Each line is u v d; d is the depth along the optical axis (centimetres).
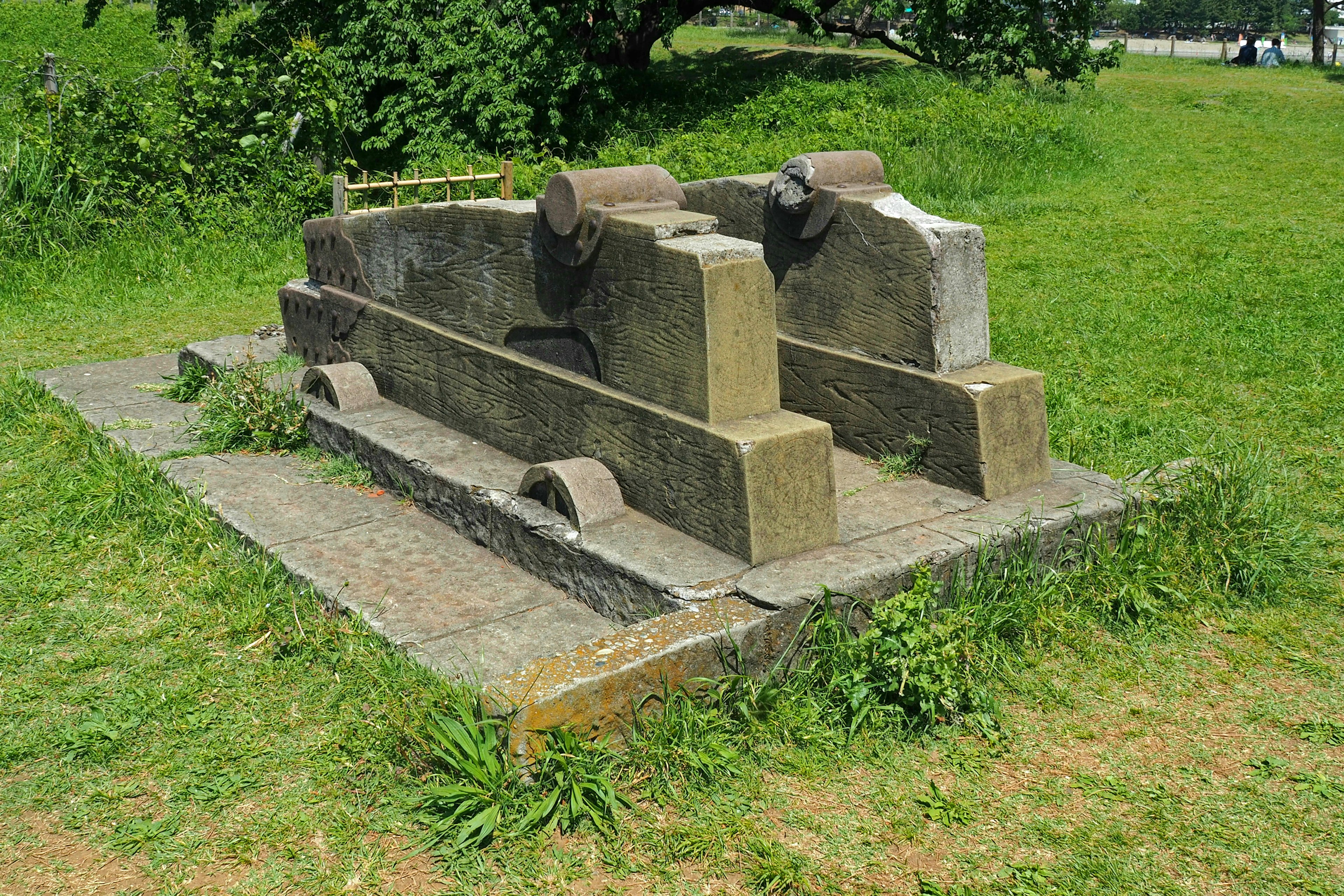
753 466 395
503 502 462
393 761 346
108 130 1155
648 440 434
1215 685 393
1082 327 813
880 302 500
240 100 1275
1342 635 423
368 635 409
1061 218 1192
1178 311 847
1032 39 1941
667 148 1464
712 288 401
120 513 525
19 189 1081
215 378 683
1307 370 711
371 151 1792
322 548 476
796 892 296
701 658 355
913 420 491
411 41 1706
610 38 1767
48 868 309
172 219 1141
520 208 491
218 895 298
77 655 414
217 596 451
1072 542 450
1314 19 2967
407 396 589
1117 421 625
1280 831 320
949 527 434
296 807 332
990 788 339
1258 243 1059
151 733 368
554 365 489
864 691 363
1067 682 396
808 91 1769
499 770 321
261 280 1037
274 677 396
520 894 297
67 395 693
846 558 405
